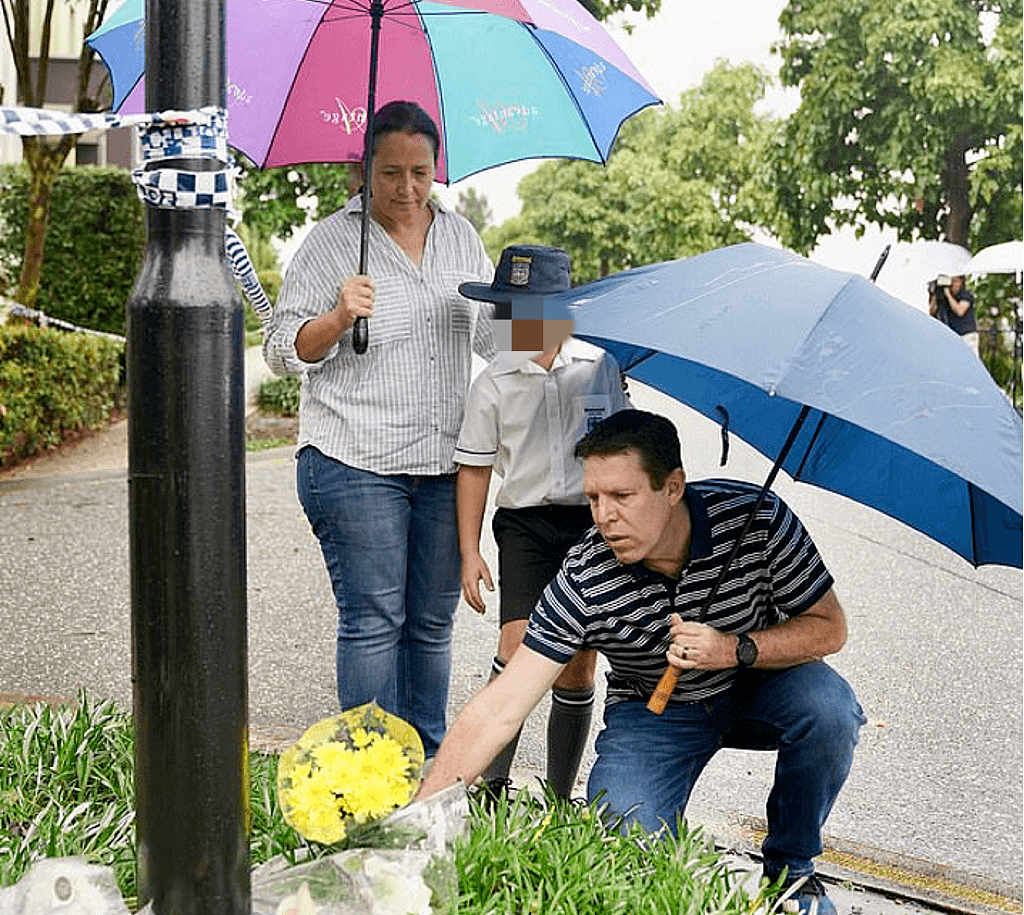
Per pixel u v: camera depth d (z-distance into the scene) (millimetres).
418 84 4570
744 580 3400
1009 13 17812
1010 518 3324
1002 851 4602
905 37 17547
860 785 5160
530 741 5457
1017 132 17719
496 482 10648
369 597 4129
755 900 2957
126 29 4453
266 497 10391
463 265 4297
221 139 2254
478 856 2848
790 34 18812
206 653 2275
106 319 13672
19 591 7570
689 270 3129
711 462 12148
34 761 3799
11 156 15328
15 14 11492
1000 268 14320
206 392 2230
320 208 14180
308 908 2496
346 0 4320
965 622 7488
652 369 3932
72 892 2314
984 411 2764
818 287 2959
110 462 11477
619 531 3207
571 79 4492
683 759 3527
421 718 4363
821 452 3713
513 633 4133
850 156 18578
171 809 2307
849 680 6434
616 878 2846
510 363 4078
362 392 4105
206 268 2236
